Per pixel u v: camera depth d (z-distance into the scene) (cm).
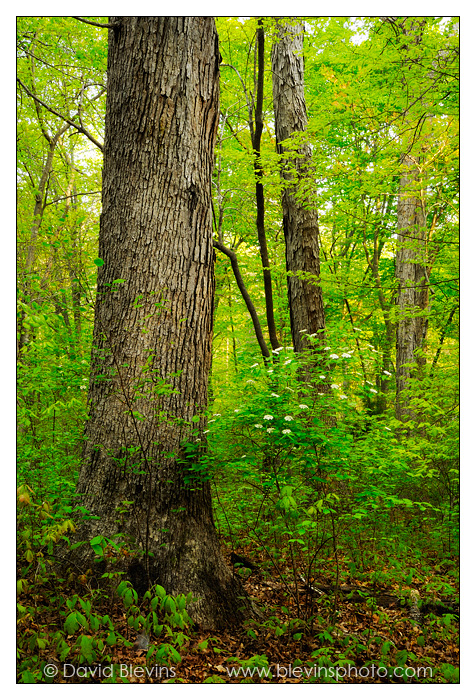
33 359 407
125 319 345
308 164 669
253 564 414
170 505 329
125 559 308
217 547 346
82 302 394
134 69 361
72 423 468
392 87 575
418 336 891
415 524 532
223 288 1192
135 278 349
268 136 953
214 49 395
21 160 945
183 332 356
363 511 318
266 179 689
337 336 442
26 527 316
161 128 360
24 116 917
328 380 399
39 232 514
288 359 389
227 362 1210
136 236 353
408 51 501
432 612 370
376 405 984
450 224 715
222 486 450
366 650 288
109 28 366
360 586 395
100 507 323
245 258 1088
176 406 346
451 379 558
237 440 373
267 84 853
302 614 342
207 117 386
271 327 791
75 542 318
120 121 363
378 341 1078
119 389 339
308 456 328
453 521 481
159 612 290
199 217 374
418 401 552
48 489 350
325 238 1357
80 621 231
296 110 733
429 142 578
